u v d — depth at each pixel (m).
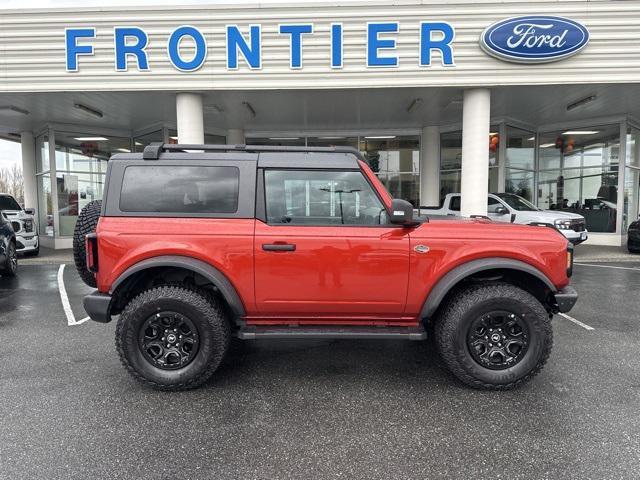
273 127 14.69
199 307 3.52
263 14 9.02
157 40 9.09
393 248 3.55
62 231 13.91
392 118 13.37
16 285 8.12
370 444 2.85
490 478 2.50
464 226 3.65
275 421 3.14
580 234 10.45
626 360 4.23
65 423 3.10
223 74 9.16
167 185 3.61
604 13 8.84
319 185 3.64
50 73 9.16
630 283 7.93
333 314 3.72
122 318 3.53
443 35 8.98
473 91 9.38
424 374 3.95
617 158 13.60
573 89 9.74
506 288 3.56
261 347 4.65
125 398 3.49
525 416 3.19
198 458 2.70
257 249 3.54
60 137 13.70
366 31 9.02
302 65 9.13
